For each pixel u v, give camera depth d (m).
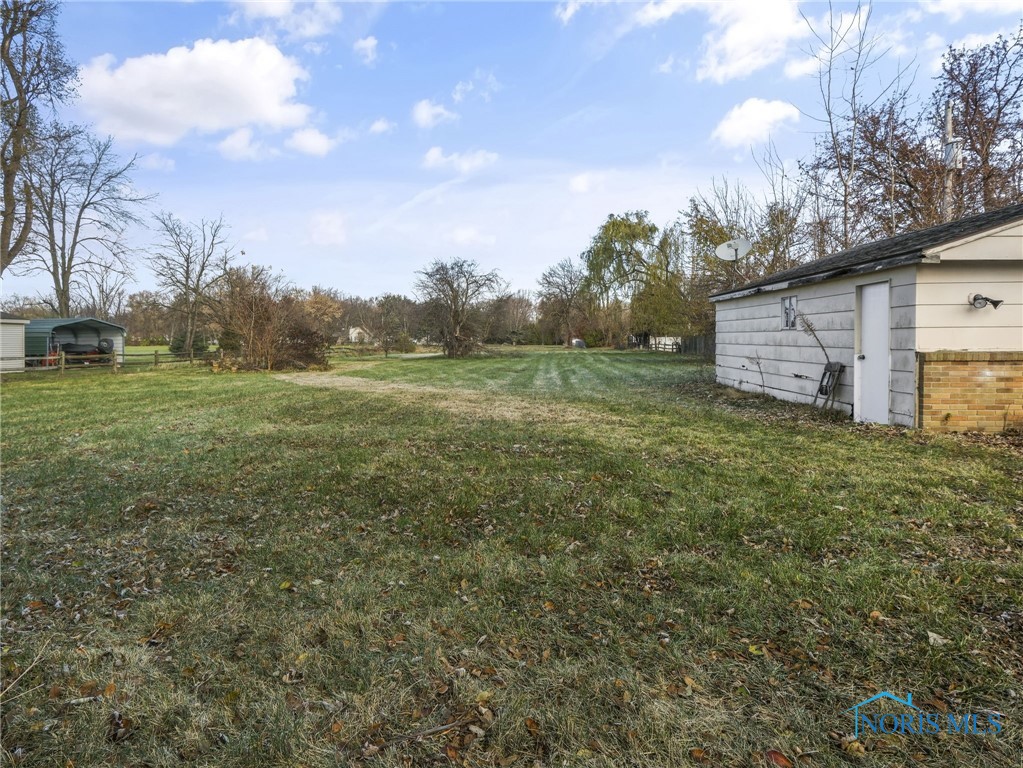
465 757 1.88
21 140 21.48
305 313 30.95
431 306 33.47
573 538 3.79
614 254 37.81
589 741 1.93
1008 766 1.77
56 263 28.44
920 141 16.80
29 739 2.01
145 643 2.64
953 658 2.33
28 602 3.07
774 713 2.04
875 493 4.48
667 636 2.56
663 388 13.70
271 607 2.95
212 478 5.56
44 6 20.84
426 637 2.61
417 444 7.02
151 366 25.44
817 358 9.55
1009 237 6.70
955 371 6.94
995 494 4.37
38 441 7.63
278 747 1.94
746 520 3.95
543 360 28.05
